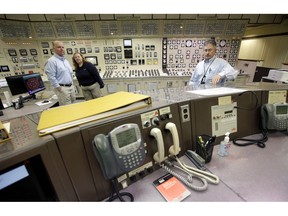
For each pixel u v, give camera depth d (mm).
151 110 768
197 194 685
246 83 1496
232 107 1034
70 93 3000
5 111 2125
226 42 4000
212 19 3699
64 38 3803
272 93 1129
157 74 3934
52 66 2682
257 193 688
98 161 599
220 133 1029
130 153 608
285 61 4695
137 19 3643
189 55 4133
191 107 919
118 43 3969
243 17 3779
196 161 846
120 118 675
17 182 486
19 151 461
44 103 2455
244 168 828
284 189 707
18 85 2359
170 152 827
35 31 3660
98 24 3656
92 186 646
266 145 1020
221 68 2031
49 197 603
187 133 922
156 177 787
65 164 564
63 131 572
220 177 771
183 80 3908
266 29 5328
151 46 4035
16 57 3771
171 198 667
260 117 1128
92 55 4047
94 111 705
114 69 4227
